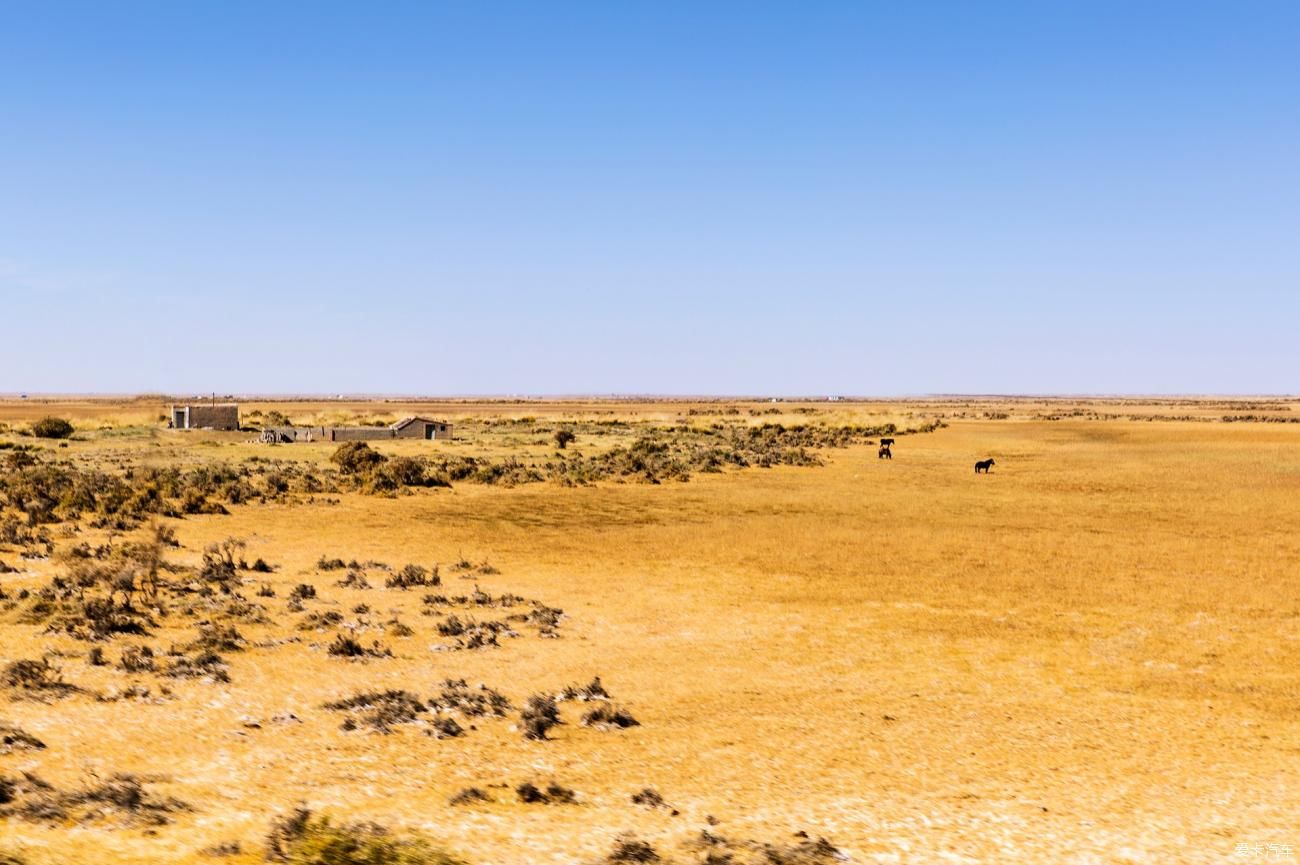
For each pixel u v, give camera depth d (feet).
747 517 134.72
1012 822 37.99
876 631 73.20
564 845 33.73
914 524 128.36
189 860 30.55
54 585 79.30
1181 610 79.97
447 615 76.64
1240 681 61.00
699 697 56.54
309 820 33.76
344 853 30.68
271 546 107.34
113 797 36.01
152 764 42.98
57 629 66.64
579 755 46.09
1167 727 51.72
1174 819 38.60
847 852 34.30
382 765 43.86
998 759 46.24
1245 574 94.84
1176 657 66.44
